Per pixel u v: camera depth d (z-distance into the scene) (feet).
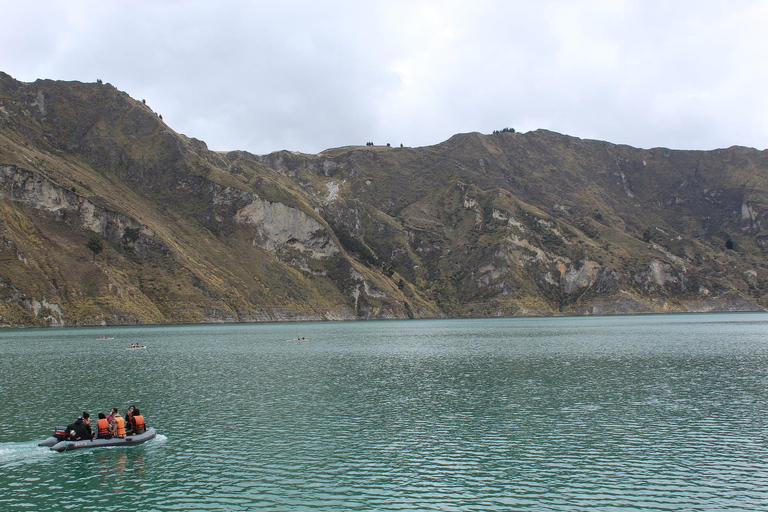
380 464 120.57
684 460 122.01
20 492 105.91
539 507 98.37
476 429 148.05
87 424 135.74
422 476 113.50
